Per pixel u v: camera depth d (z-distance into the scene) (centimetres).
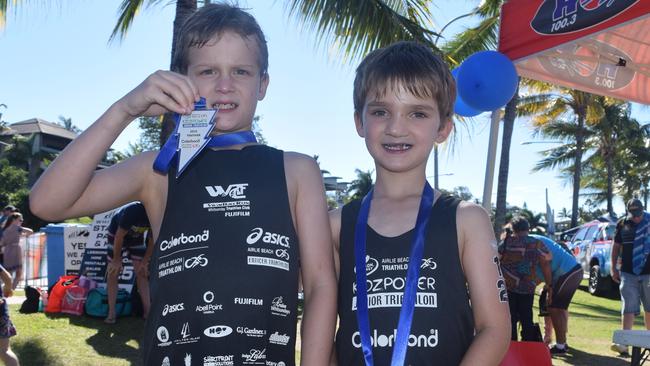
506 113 1450
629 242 657
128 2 702
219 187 151
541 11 397
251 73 163
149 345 145
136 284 710
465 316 165
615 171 3550
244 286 142
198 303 140
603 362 604
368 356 160
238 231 146
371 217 179
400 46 190
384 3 608
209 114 148
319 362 146
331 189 4200
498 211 1416
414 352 158
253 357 139
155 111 153
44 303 766
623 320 659
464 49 1118
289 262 150
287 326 148
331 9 583
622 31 450
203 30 160
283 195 153
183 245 146
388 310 164
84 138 144
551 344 679
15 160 4462
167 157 148
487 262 165
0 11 621
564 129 2894
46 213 144
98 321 680
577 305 1151
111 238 683
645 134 3156
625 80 490
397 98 177
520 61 410
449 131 193
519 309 596
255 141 165
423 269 165
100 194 151
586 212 4725
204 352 138
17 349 527
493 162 436
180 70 168
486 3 1143
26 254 1248
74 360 496
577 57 463
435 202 177
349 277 174
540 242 604
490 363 156
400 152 178
